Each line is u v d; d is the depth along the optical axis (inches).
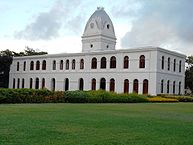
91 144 359.9
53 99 1245.1
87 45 2864.2
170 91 2399.1
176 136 437.7
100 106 1042.7
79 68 2664.9
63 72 2760.8
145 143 377.7
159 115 759.1
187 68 3186.5
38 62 2972.4
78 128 476.1
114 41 2908.5
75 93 1311.5
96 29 2797.7
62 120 569.0
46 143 355.9
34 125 490.3
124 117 664.4
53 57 2837.1
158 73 2236.7
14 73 3149.6
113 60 2465.6
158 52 2236.7
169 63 2393.0
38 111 732.7
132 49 2336.4
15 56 3275.1
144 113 801.6
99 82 2524.6
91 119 599.8
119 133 443.5
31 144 348.5
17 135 398.6
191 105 1392.7
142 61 2299.5
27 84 3026.6
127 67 2374.5
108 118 629.3
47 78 2874.0
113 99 1459.2
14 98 1123.9
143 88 2272.4
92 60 2588.6
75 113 714.8
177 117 725.9
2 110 734.5
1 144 343.3
